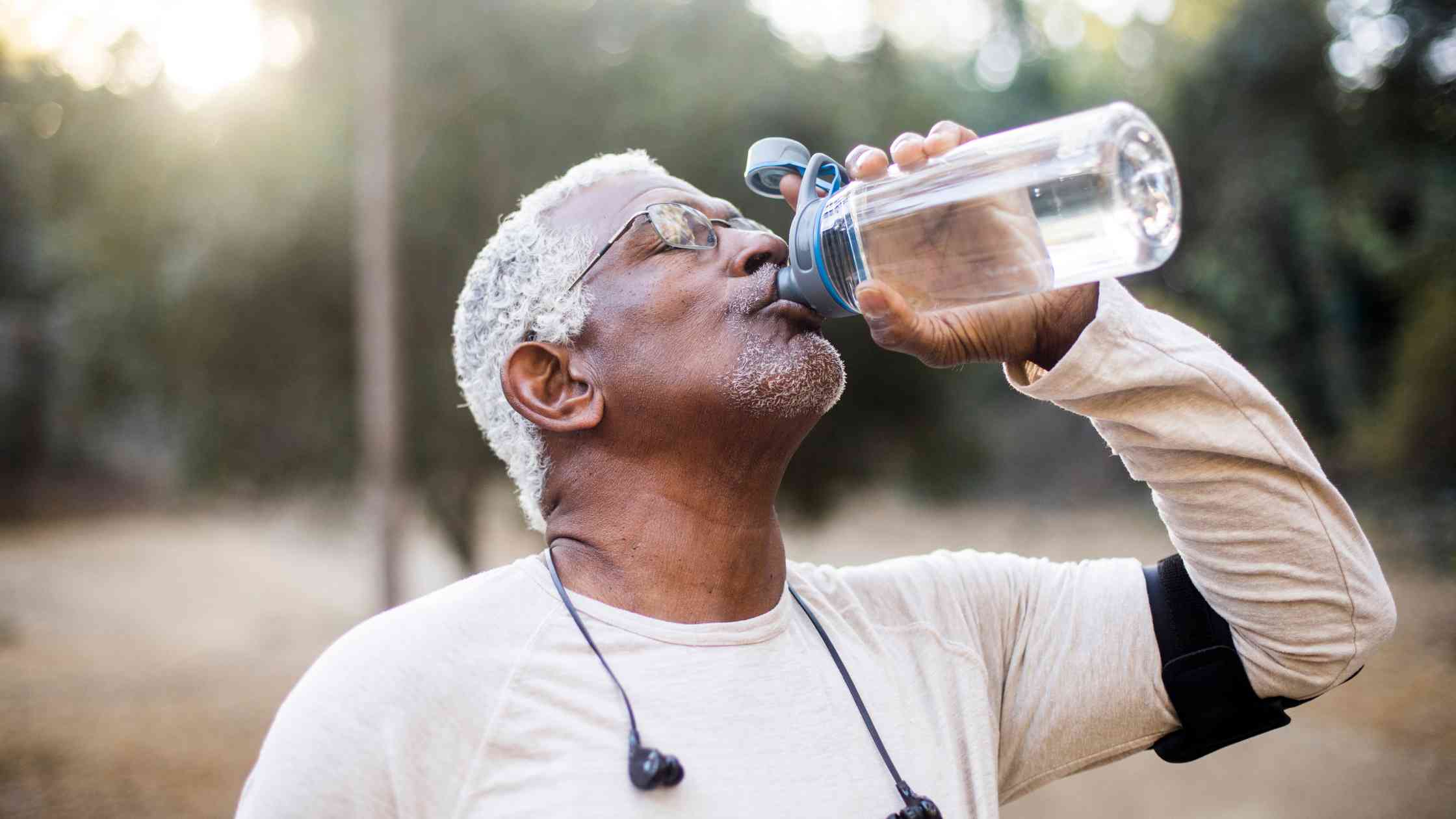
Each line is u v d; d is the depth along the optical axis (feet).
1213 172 52.80
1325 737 24.17
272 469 33.22
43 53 29.37
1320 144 49.90
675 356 4.90
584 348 5.10
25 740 25.46
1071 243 4.75
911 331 4.53
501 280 5.35
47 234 37.47
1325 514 4.84
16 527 68.39
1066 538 51.78
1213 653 5.09
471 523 32.53
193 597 46.91
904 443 32.14
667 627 4.65
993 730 5.12
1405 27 46.09
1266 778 22.27
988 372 40.55
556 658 4.54
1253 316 53.88
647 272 5.04
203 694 29.94
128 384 34.86
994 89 67.87
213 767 24.00
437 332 30.22
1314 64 48.24
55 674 32.48
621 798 4.22
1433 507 42.65
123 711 28.09
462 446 30.81
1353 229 51.42
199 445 32.81
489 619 4.64
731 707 4.50
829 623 5.03
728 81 28.19
